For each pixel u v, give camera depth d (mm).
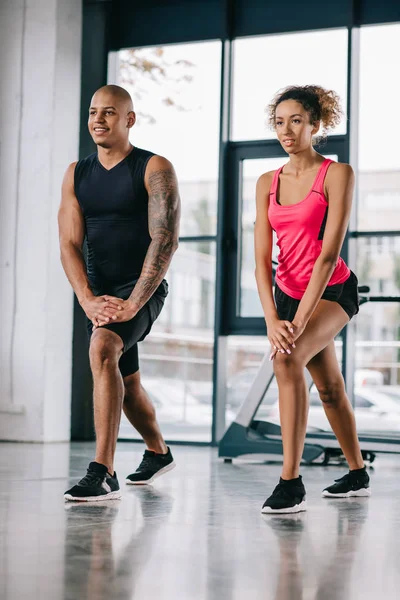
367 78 6297
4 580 1622
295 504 2717
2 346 6352
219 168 6551
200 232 6645
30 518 2436
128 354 3404
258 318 6469
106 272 3283
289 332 2734
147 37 6902
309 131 2893
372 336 6531
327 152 6277
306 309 2775
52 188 6312
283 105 2879
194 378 6906
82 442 6328
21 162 6387
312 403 6605
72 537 2121
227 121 6609
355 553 2018
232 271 6555
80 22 6586
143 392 3541
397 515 2727
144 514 2600
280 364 2750
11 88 6457
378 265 6285
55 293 6316
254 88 6605
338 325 2949
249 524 2447
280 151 6492
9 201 6402
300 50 6508
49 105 6355
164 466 3627
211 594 1550
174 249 3213
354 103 6273
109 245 3242
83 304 3125
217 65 6691
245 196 6590
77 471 3984
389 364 6527
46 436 6246
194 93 6730
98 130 3176
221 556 1930
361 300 4676
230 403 6711
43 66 6395
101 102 3184
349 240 6184
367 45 6320
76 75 6539
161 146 6785
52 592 1526
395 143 6219
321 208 2867
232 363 6707
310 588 1623
